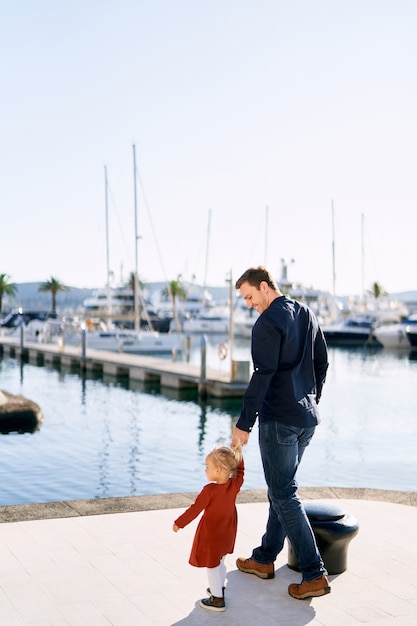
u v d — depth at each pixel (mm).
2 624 3689
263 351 4090
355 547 5020
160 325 75938
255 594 4219
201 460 14641
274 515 4457
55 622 3738
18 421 18000
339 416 21922
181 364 32344
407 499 6500
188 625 3760
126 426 19312
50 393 27156
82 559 4691
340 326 71312
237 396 24781
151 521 5594
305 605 4055
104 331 51031
